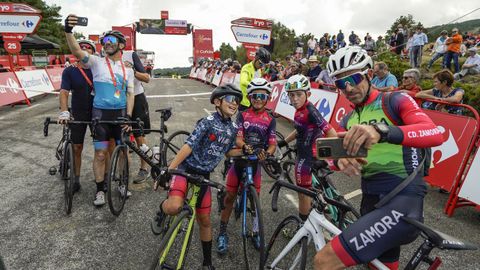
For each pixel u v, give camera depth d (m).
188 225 2.17
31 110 8.84
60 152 3.77
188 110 9.38
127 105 3.63
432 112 3.98
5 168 4.50
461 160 3.53
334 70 1.58
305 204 2.82
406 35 12.45
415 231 1.48
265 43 11.71
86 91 3.52
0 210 3.29
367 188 1.64
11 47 10.69
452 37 9.41
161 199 3.63
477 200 3.18
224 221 2.67
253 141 2.80
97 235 2.87
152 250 2.67
